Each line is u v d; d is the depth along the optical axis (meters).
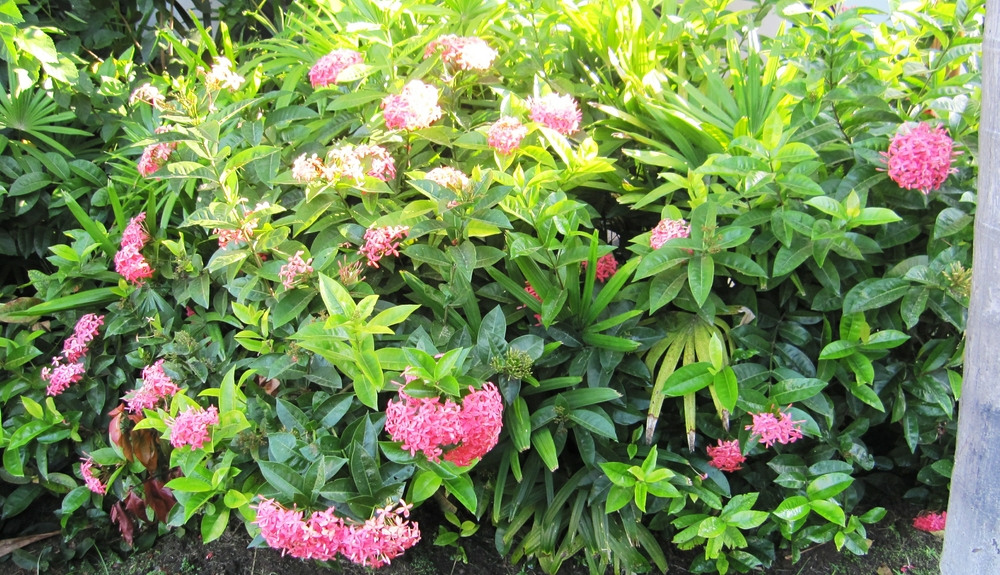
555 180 2.09
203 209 1.94
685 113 2.28
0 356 2.38
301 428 1.87
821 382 1.89
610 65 2.67
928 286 1.88
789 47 2.18
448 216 1.88
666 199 2.33
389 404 1.69
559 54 2.70
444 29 2.46
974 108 1.97
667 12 2.84
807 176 1.93
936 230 1.88
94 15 3.58
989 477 1.45
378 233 1.90
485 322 1.88
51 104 2.91
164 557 2.34
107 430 2.42
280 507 1.65
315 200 1.97
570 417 1.93
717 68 2.65
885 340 1.90
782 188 1.94
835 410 2.15
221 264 1.91
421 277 2.10
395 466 1.79
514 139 1.99
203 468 1.91
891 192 2.02
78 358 2.33
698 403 2.20
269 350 1.97
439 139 2.09
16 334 2.57
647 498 2.08
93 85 3.01
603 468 1.93
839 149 2.12
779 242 2.08
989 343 1.40
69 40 3.38
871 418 2.14
